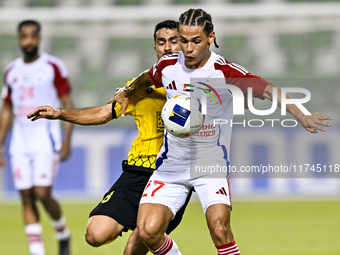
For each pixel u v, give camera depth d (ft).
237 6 227.61
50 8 247.91
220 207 47.80
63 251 82.23
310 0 242.37
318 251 81.56
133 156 56.29
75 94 234.38
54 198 84.69
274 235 99.30
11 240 97.76
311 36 241.76
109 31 246.47
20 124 88.69
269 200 168.35
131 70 240.53
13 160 87.56
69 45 245.24
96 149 177.17
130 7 235.61
